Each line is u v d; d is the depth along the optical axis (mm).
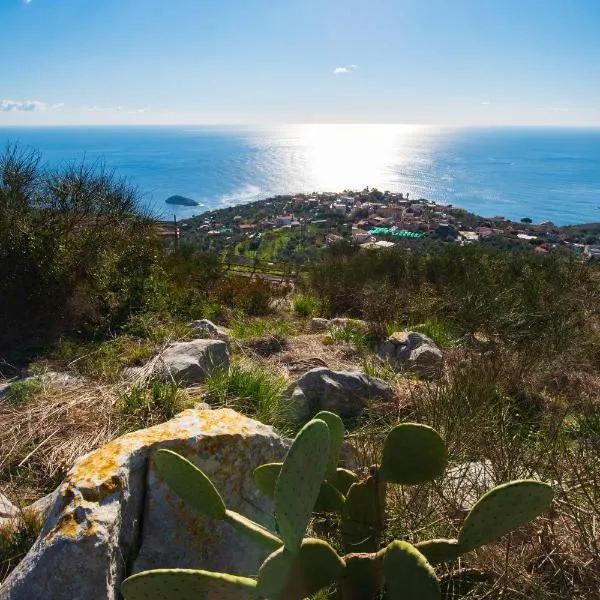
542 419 3545
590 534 2125
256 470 1865
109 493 1898
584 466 2387
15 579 1727
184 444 2166
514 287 7625
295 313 8195
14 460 2996
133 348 5012
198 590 1433
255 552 2133
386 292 7961
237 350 5457
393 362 5090
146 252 7145
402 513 2324
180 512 2061
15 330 5207
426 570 1308
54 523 1813
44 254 5406
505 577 1979
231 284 8672
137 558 1981
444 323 6785
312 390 3967
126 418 3402
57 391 3871
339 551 2207
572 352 5215
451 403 3250
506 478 2477
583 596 1943
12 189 5820
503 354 4762
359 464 2873
